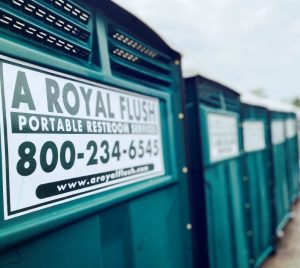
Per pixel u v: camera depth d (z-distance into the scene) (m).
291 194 7.33
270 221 4.93
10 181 1.08
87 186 1.43
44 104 1.24
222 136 3.29
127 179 1.72
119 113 1.70
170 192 2.19
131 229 1.75
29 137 1.16
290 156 7.45
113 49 1.73
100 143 1.53
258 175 4.57
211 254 2.81
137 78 1.95
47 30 1.29
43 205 1.20
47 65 1.26
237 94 3.85
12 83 1.12
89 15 1.55
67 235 1.32
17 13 1.17
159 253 1.99
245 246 3.71
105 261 1.53
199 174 2.78
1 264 1.05
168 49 2.28
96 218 1.49
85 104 1.46
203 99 2.97
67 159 1.33
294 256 4.73
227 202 3.28
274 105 6.62
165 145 2.16
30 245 1.16
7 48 1.10
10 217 1.08
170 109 2.25
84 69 1.46
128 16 1.80
